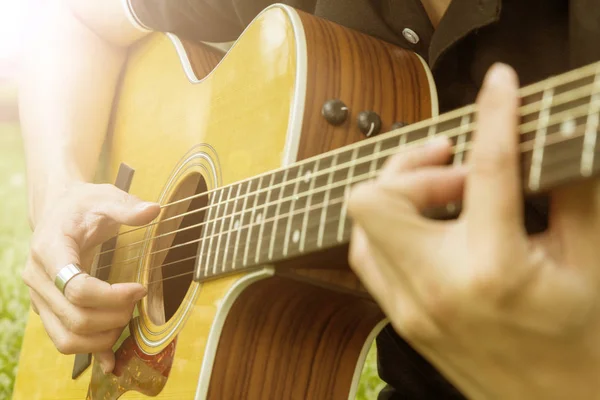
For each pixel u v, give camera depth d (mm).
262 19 654
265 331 615
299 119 595
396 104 618
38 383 810
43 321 738
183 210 704
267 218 568
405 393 756
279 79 619
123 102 867
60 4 932
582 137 426
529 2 592
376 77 618
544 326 437
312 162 545
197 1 836
